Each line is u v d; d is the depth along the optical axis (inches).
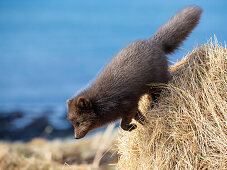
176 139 364.2
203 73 392.5
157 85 426.6
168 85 410.3
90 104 433.7
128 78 426.6
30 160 636.1
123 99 426.3
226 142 334.6
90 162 655.1
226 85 365.7
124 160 426.0
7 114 1360.7
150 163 375.6
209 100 360.5
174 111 379.9
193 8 474.3
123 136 444.1
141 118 430.0
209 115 359.3
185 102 380.2
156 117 396.8
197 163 341.7
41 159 661.3
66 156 690.8
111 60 457.7
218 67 381.4
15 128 1178.0
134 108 429.7
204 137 350.3
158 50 441.4
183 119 370.6
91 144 772.0
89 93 445.4
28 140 1040.8
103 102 434.0
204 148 344.8
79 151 720.3
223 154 331.9
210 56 394.3
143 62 428.5
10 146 708.7
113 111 434.0
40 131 1146.0
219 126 342.6
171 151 365.7
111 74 438.9
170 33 465.7
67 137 1047.6
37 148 730.2
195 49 431.5
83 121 442.9
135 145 418.9
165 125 381.4
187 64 421.1
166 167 358.9
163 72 434.3
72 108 445.7
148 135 394.9
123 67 434.9
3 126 1195.3
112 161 639.8
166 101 401.1
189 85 390.3
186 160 349.1
